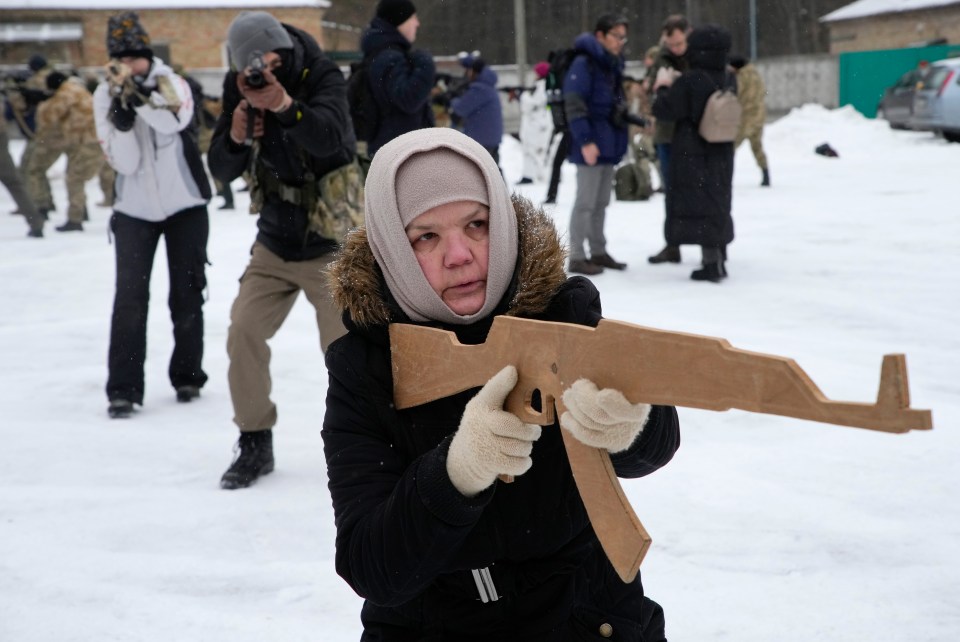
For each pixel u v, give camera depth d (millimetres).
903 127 21953
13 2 36875
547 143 15805
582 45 7750
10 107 16141
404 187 1553
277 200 3895
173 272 5133
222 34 37562
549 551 1591
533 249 1562
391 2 5828
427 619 1614
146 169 4922
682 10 50656
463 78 14938
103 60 37750
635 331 1110
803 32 53531
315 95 3879
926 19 38375
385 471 1566
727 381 1008
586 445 1191
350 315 1629
